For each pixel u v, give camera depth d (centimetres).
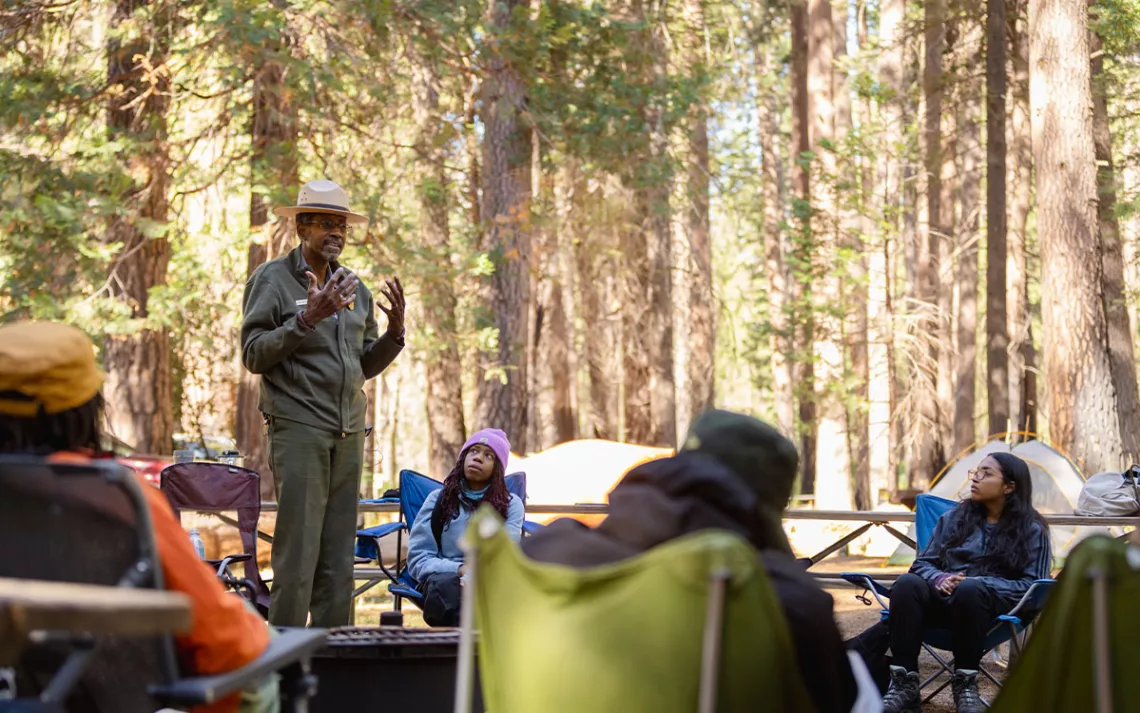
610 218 1833
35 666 238
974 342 2461
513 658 236
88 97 1199
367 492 1955
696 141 2452
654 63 1622
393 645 390
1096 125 1948
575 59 1498
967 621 555
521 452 1798
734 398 4584
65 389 251
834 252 2025
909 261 3011
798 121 2767
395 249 1306
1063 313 1466
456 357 1872
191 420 1599
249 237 1244
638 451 1338
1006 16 2052
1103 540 234
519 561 234
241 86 1212
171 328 1236
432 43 1262
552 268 2512
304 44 1237
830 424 2183
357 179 1304
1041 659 245
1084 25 1488
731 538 218
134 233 1213
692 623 220
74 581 232
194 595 241
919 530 711
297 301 555
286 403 541
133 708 243
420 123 1520
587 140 1459
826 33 2427
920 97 2288
